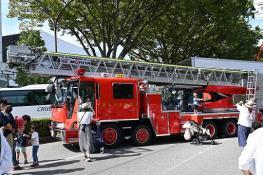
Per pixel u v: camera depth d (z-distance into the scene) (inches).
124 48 1064.2
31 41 1118.4
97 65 702.5
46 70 666.2
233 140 709.9
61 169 455.5
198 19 1213.1
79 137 515.5
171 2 1042.1
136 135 653.9
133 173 418.0
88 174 421.1
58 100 635.5
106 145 619.2
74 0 1003.3
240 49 1451.8
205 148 605.3
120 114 631.8
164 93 721.0
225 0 1152.8
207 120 742.5
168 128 682.8
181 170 428.8
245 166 173.9
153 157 524.1
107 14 1005.2
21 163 508.1
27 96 924.6
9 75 1062.4
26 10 1072.2
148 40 1342.3
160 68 764.6
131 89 645.9
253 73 852.0
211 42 1325.0
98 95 612.7
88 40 1093.8
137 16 1038.4
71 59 682.8
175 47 1341.0
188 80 789.2
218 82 827.4
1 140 189.3
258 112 812.0
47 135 744.3
